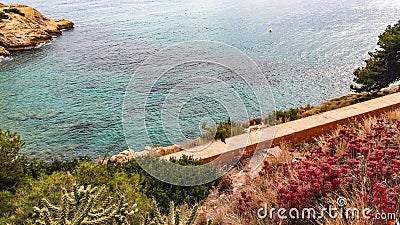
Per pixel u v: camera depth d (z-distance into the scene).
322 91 16.69
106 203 2.70
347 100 11.80
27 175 4.78
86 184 4.11
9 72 22.58
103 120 13.43
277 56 23.50
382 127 4.88
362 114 7.02
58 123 13.38
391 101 7.69
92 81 19.30
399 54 12.19
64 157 10.63
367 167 3.81
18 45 29.09
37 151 11.09
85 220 2.40
